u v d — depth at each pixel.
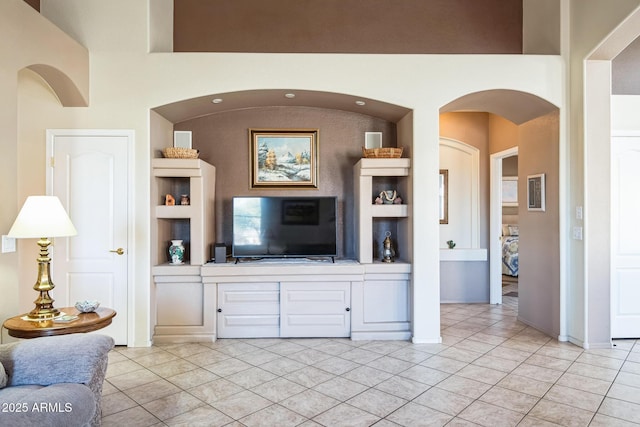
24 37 3.00
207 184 4.38
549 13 4.30
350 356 3.69
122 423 2.52
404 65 4.10
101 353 2.24
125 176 3.97
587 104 3.90
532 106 4.38
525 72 4.09
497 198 5.88
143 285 3.98
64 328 2.57
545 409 2.69
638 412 2.65
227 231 4.75
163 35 4.33
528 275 4.74
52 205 2.77
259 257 4.39
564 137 4.12
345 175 4.81
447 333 4.41
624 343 4.07
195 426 2.49
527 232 4.77
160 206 4.15
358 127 4.82
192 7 4.84
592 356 3.69
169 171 4.08
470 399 2.84
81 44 3.93
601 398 2.85
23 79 3.87
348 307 4.20
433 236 4.09
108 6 3.98
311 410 2.69
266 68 4.04
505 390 2.98
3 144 2.75
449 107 4.46
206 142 4.74
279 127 4.77
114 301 3.98
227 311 4.18
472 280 5.93
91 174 3.96
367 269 4.17
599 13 3.64
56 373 2.11
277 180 4.77
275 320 4.20
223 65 4.02
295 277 4.15
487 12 5.08
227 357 3.67
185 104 4.15
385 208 4.26
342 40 4.96
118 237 3.97
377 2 4.99
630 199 4.20
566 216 4.12
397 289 4.22
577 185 3.99
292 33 4.92
